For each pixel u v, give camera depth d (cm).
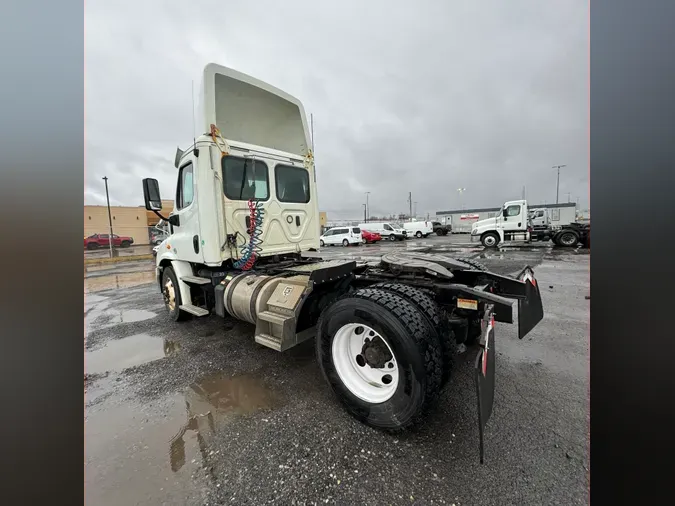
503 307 217
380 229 2886
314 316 288
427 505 150
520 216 1597
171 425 220
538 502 149
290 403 243
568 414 217
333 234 2372
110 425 222
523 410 222
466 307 238
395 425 196
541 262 977
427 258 351
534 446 186
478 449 186
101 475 175
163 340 394
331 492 160
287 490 162
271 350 352
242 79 367
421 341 188
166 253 463
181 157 414
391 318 194
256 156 386
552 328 383
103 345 382
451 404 235
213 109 347
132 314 540
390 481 165
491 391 185
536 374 274
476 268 326
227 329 432
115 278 1027
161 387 275
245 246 375
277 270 351
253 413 231
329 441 197
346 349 230
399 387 193
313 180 460
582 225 1512
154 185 396
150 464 183
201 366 315
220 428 214
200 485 167
